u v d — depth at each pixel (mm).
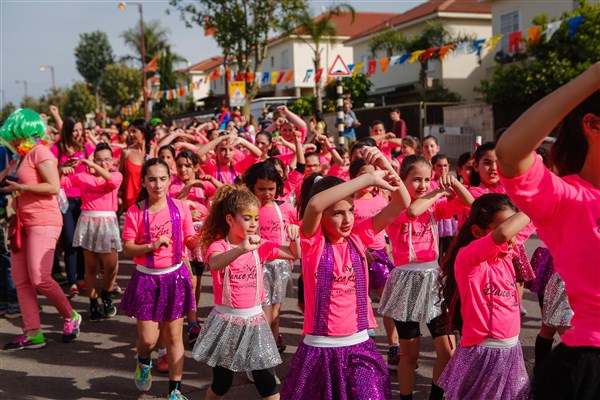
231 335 3961
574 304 2129
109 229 6742
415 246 4375
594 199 2072
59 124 8695
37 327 5934
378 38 28109
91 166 6688
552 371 2154
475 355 3451
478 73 29000
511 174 2018
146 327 4539
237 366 3938
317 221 3121
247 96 26578
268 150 8867
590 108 2064
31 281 5844
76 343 6094
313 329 3305
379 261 5426
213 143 7172
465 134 21578
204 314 6883
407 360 4273
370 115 24562
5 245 6777
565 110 1891
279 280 5348
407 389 4246
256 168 5375
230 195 4082
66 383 5090
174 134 9398
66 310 6043
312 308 3326
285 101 30141
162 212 4684
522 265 4711
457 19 29297
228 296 3986
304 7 26875
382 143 9672
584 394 2057
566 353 2125
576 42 18078
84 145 8695
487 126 20906
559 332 4539
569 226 2088
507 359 3441
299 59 39906
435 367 4207
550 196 2047
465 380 3471
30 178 5719
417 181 4457
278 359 4055
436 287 4344
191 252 6172
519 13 24891
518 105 20078
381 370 3338
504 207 3562
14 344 5898
